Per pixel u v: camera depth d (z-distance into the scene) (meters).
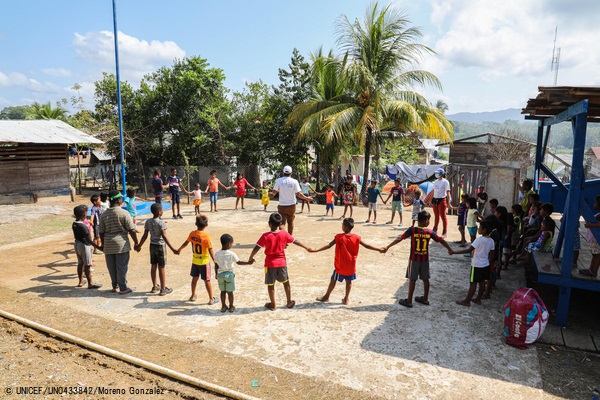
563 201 10.02
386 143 22.98
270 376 4.34
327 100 20.47
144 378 4.36
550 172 9.82
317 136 19.81
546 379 4.39
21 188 18.91
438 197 10.95
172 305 6.34
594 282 5.59
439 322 5.73
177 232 11.80
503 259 8.97
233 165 27.44
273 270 6.02
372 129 17.84
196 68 25.17
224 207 16.88
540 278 5.86
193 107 25.61
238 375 4.37
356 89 18.62
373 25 18.08
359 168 30.06
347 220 6.16
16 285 7.26
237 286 7.23
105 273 7.97
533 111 8.67
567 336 5.48
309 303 6.42
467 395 4.06
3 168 18.34
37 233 11.88
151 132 25.95
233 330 5.45
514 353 4.94
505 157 28.16
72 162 34.25
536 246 7.09
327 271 8.14
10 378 4.35
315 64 20.02
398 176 27.95
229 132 26.45
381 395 4.02
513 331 5.08
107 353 4.80
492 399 4.00
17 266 8.43
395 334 5.36
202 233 6.25
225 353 4.83
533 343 5.23
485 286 6.84
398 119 19.08
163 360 4.68
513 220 8.37
